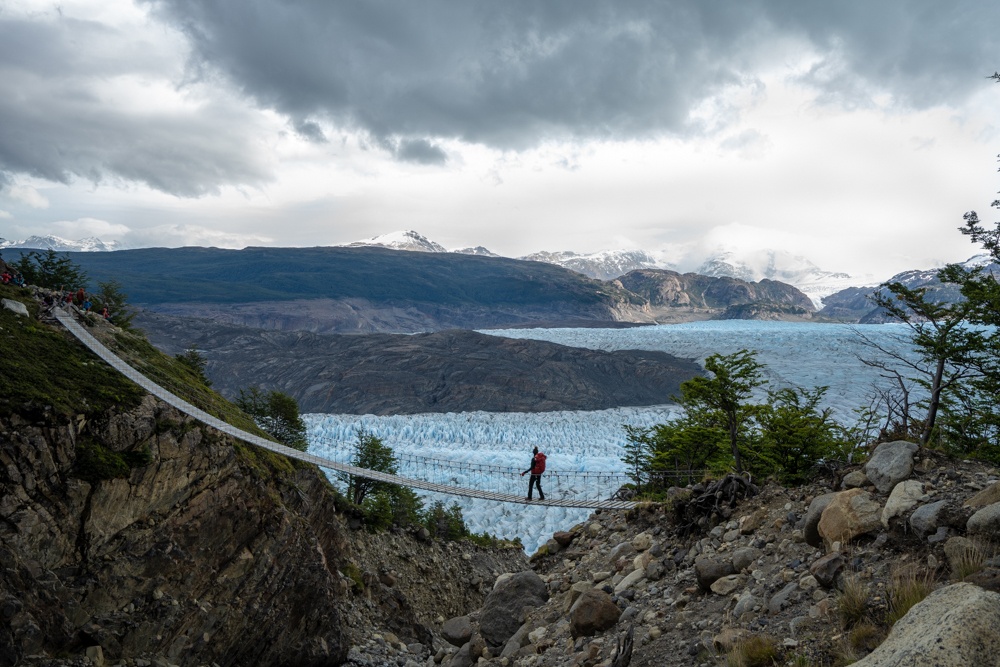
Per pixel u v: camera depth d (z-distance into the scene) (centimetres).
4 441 1825
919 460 1210
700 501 1598
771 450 3250
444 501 13650
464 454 17125
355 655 2956
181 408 2331
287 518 2650
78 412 2020
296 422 5941
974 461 1191
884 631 838
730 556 1359
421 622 3972
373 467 6506
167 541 2103
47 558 1833
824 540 1155
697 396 3669
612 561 1745
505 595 1838
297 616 2609
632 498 2695
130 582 1986
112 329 2962
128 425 2111
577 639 1403
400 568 4209
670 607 1313
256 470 2572
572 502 2494
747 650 941
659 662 1120
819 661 866
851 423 11531
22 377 2016
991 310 2486
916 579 897
